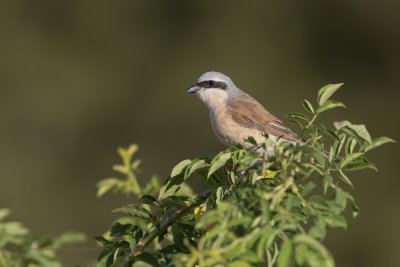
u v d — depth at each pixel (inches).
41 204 647.8
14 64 716.7
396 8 711.1
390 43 709.9
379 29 714.2
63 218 632.4
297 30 738.2
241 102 288.2
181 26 740.0
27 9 741.3
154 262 141.9
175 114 703.7
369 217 592.7
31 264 137.9
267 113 288.2
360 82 701.9
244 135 283.7
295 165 112.5
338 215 106.0
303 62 724.0
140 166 673.0
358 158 126.2
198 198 150.0
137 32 743.1
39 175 671.1
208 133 687.1
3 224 142.6
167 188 151.4
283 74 721.0
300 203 107.3
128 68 732.7
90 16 746.2
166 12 741.9
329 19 728.3
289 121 128.8
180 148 686.5
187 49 740.0
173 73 725.9
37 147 687.1
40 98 705.0
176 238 143.6
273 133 282.7
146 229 158.6
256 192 108.0
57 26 737.0
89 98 707.4
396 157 647.1
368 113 684.1
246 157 121.8
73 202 653.3
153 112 708.0
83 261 386.9
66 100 707.4
